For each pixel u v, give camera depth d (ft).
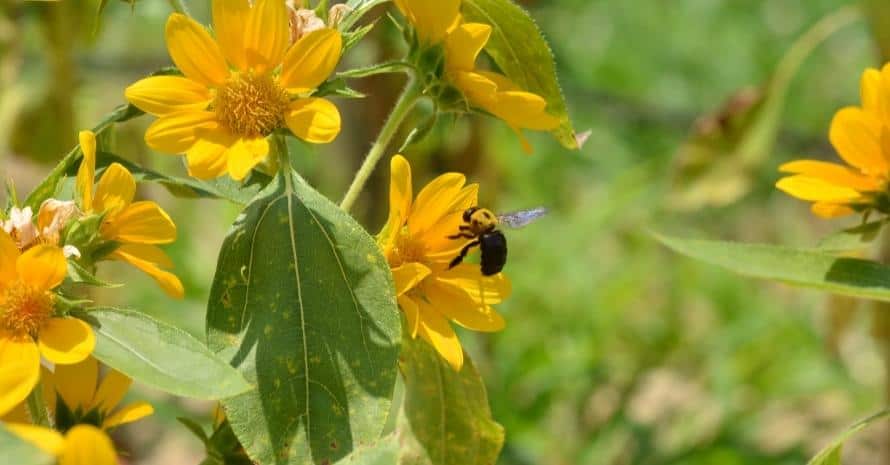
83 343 2.90
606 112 6.64
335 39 3.02
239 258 3.02
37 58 5.27
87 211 3.03
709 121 4.83
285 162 3.05
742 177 4.86
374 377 2.99
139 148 4.38
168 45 3.00
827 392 5.65
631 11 7.52
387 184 4.66
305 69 3.02
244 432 2.96
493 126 5.35
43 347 2.90
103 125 3.14
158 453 5.47
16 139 4.81
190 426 3.20
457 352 3.06
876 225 3.30
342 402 2.98
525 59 3.33
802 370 5.48
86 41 4.77
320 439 2.97
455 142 4.84
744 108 4.79
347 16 3.16
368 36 4.55
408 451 3.25
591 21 7.45
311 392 2.98
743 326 5.55
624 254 5.84
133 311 2.96
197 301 5.05
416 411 3.27
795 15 7.69
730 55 7.53
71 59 4.77
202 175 2.97
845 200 3.29
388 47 4.55
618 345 5.37
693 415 5.21
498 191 5.59
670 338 5.40
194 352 2.92
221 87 3.02
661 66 7.39
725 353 5.48
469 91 3.15
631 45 7.43
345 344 2.99
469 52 3.14
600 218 5.71
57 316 2.93
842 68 7.67
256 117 3.00
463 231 3.12
